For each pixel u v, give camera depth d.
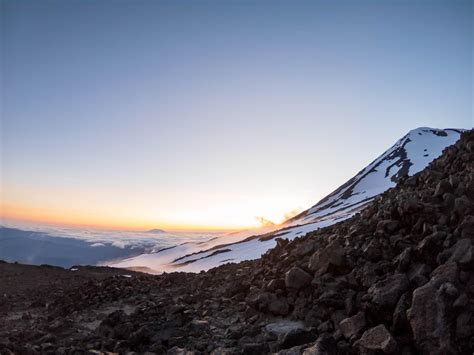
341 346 9.21
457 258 9.83
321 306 11.43
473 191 12.55
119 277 27.70
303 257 15.65
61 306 19.30
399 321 9.12
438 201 13.11
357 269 12.05
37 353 10.20
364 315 9.91
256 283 15.66
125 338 12.02
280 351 9.30
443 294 8.73
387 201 15.89
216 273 22.86
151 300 18.17
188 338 11.41
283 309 12.51
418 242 11.87
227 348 10.22
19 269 40.81
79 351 10.28
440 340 8.21
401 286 9.92
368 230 14.03
